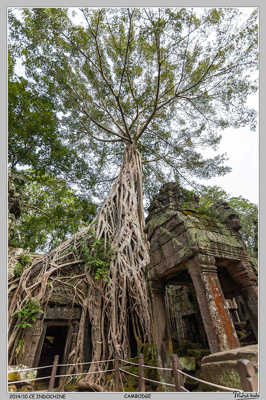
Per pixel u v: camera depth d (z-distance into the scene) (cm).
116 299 801
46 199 1525
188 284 644
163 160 1432
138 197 1102
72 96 1184
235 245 528
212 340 371
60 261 896
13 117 900
